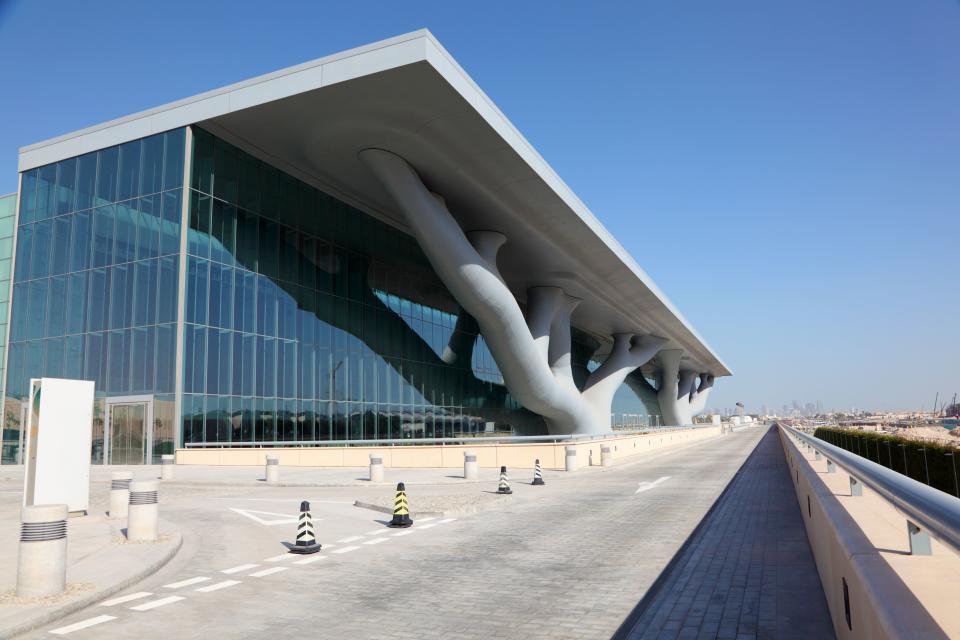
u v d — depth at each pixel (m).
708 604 6.70
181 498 17.28
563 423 43.91
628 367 61.25
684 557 9.08
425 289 42.50
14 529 11.77
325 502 16.17
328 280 35.00
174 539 10.37
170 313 27.38
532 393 39.12
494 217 34.44
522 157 28.72
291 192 33.22
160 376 27.33
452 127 26.48
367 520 13.08
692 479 21.47
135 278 28.61
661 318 59.66
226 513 14.19
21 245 32.31
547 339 44.31
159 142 28.86
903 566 3.70
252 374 30.19
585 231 36.84
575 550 9.87
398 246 40.69
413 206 30.06
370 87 24.20
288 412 31.78
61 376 30.05
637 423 77.31
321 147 29.34
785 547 9.52
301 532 9.96
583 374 64.81
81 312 29.95
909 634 2.58
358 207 37.38
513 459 27.20
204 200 28.66
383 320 38.47
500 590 7.54
